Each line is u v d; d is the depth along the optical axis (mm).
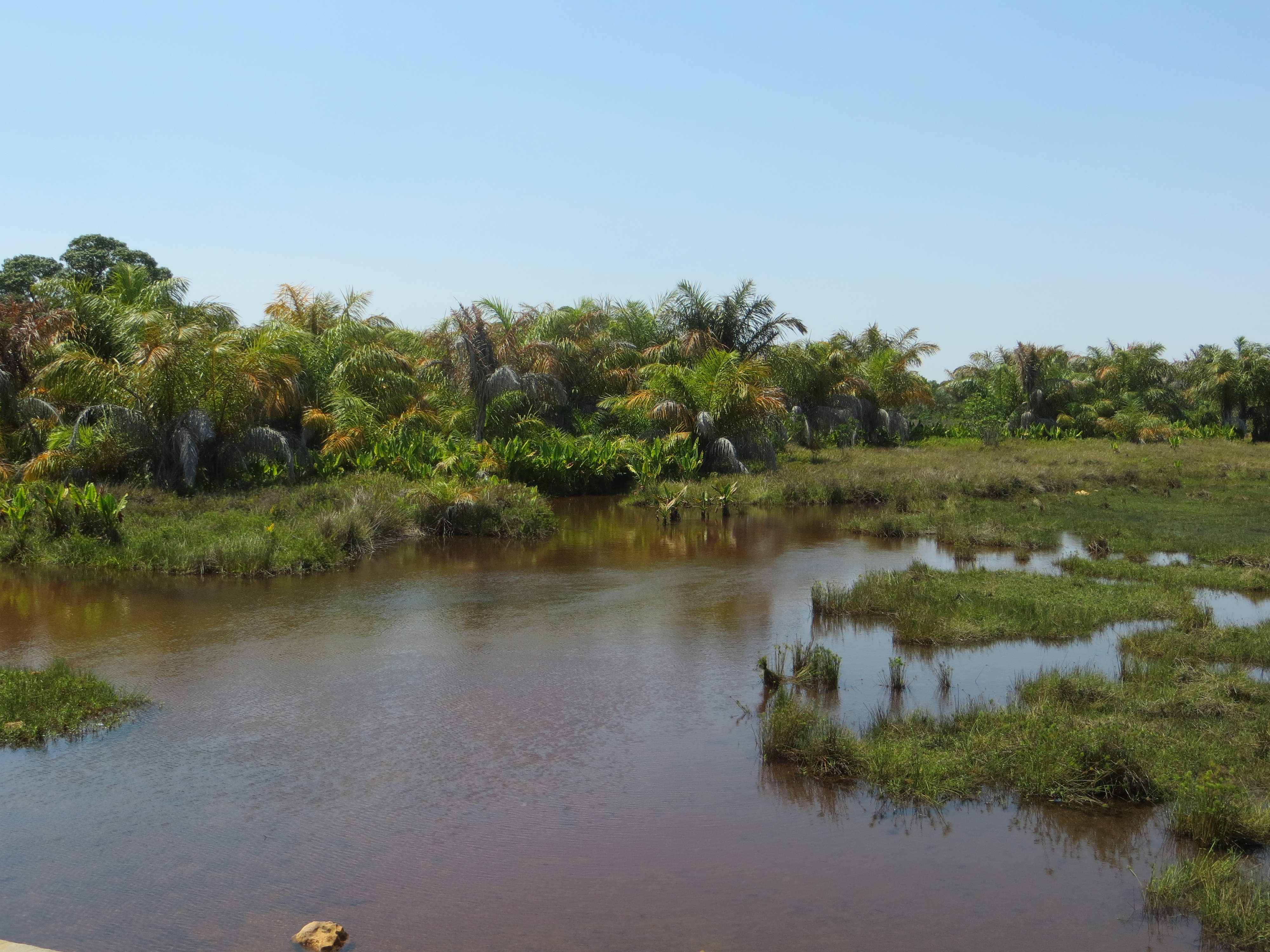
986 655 8961
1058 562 13672
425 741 6629
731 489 20766
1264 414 44625
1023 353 45281
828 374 36281
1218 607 11133
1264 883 4637
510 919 4410
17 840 5113
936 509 19609
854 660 8773
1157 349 53188
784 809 5617
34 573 12391
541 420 27047
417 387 26266
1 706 6793
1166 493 23281
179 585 11812
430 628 9797
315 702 7398
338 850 5047
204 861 4918
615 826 5367
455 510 16656
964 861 5008
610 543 16016
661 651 9031
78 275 40500
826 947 4207
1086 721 6742
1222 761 6109
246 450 18906
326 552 13352
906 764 5977
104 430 17609
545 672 8273
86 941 4203
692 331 32281
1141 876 4863
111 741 6531
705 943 4227
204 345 18250
